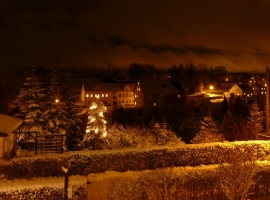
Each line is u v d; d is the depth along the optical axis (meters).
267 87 28.42
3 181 17.33
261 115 36.53
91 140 27.12
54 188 15.59
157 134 29.17
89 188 17.05
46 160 18.75
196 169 17.56
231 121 34.72
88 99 83.81
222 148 21.47
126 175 17.84
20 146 24.16
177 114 53.31
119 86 88.19
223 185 15.62
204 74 127.88
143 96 75.00
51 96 33.25
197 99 80.19
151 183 15.35
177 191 15.96
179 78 117.69
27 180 17.72
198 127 37.16
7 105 51.34
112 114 57.09
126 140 27.28
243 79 134.75
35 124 30.64
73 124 35.22
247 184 15.06
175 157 20.94
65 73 53.66
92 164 19.62
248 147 21.62
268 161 19.75
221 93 104.38
